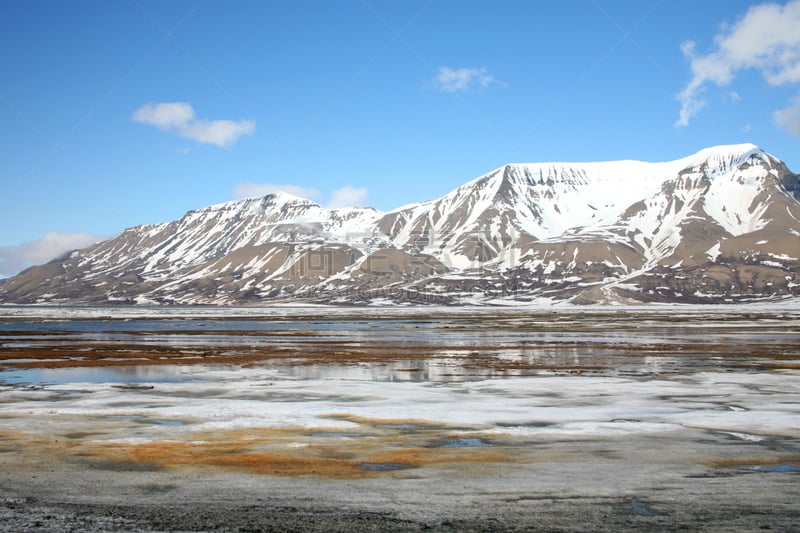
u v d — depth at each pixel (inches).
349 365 2237.9
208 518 605.6
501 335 4266.7
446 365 2229.3
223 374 1956.2
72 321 7785.4
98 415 1203.2
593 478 755.4
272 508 641.0
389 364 2273.6
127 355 2682.1
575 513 620.7
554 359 2454.5
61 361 2411.4
